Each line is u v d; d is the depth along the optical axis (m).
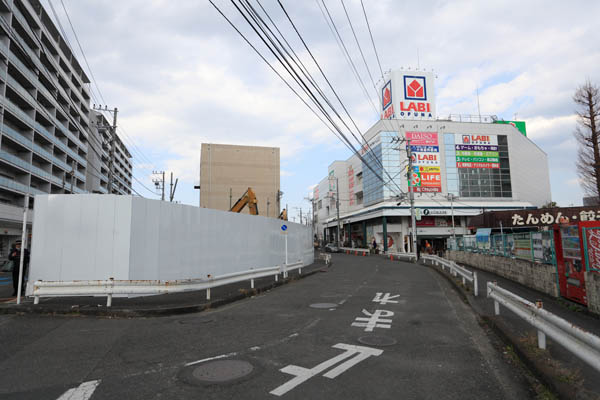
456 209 46.72
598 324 6.61
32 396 3.77
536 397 3.74
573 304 8.46
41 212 10.20
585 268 8.07
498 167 49.03
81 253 10.01
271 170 50.34
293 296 11.25
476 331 6.65
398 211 45.62
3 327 6.98
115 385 4.06
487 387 4.00
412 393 3.83
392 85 49.34
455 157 48.25
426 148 47.84
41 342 5.90
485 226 30.64
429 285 14.03
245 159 49.72
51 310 8.24
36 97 41.94
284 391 3.87
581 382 3.73
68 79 51.16
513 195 48.66
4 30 35.19
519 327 6.20
